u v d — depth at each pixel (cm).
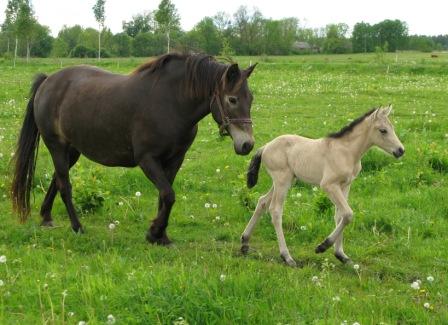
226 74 664
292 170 693
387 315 519
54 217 857
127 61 4728
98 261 629
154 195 974
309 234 778
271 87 2589
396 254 712
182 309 473
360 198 934
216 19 7831
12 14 5762
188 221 838
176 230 809
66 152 808
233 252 723
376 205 894
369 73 3428
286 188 697
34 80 842
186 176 1071
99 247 716
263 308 492
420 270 664
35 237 726
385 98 2191
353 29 9469
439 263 675
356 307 527
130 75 753
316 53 8788
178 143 716
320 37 9562
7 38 7519
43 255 650
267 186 1005
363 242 755
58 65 4222
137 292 496
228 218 850
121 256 664
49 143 806
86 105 750
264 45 7888
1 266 607
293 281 587
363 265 683
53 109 791
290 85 2719
